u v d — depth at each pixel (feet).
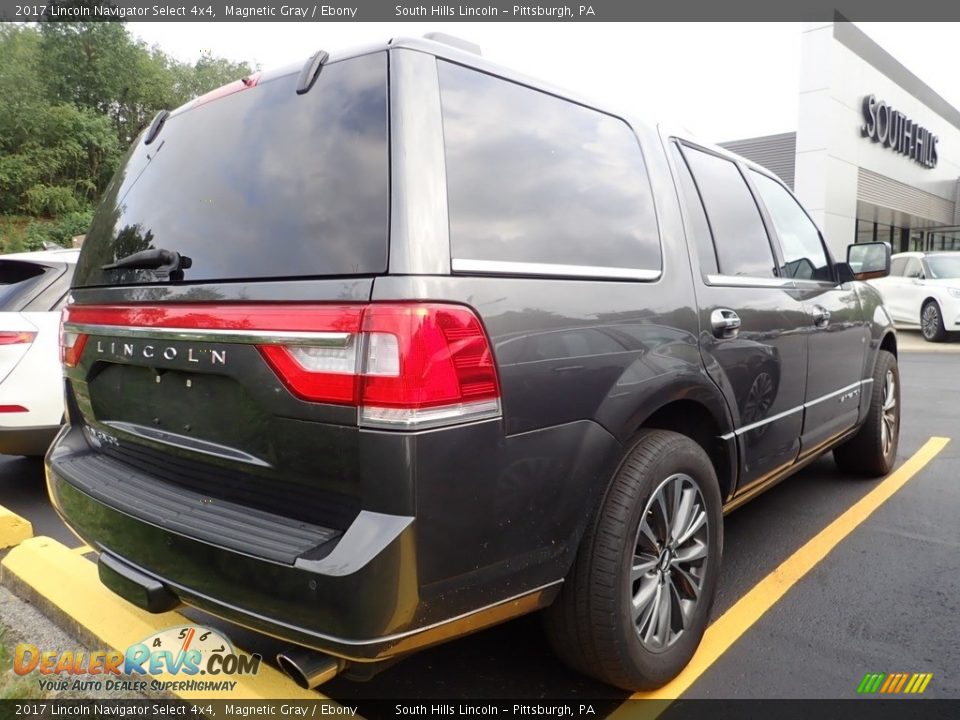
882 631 8.78
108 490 7.08
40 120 86.28
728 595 9.75
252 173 6.42
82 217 81.15
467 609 5.64
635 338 7.11
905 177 71.26
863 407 13.37
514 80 6.89
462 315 5.49
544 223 6.57
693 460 7.64
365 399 5.22
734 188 10.12
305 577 5.30
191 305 6.32
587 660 6.92
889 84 65.31
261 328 5.74
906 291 44.11
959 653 8.28
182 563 6.15
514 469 5.82
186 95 114.01
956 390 26.43
